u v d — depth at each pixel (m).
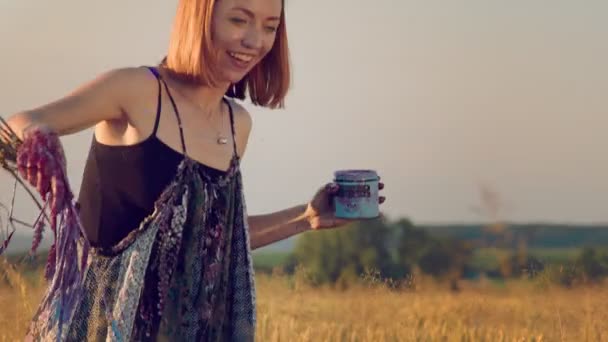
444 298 10.27
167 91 4.43
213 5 4.39
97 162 4.45
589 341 8.24
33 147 3.91
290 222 5.20
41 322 4.31
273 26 4.52
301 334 8.60
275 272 9.91
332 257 45.91
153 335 4.34
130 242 4.35
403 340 9.04
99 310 4.32
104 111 4.29
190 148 4.45
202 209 4.44
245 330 4.68
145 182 4.37
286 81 4.88
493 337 8.95
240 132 4.79
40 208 4.03
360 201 5.11
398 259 40.44
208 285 4.49
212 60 4.44
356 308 9.22
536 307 8.70
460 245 36.84
